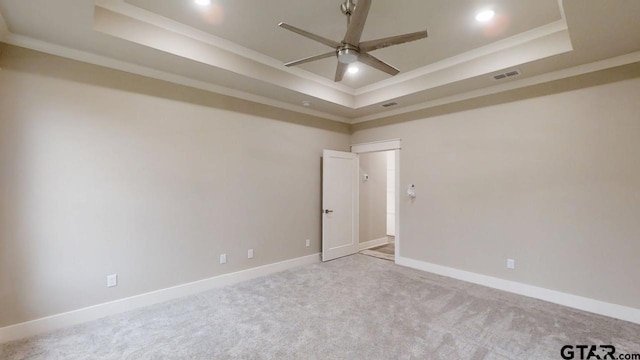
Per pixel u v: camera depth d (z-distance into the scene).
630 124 2.86
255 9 2.63
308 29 2.95
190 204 3.54
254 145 4.17
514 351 2.32
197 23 2.88
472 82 3.62
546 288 3.33
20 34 2.54
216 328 2.68
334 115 5.24
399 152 4.82
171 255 3.39
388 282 3.91
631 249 2.84
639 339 2.49
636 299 2.80
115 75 3.04
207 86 3.69
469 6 2.55
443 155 4.28
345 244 5.34
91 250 2.88
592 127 3.06
